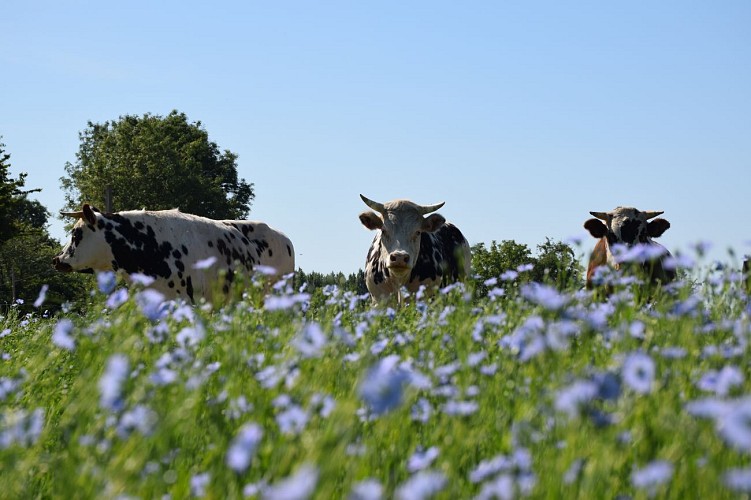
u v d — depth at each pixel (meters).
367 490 3.53
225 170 107.81
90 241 19.67
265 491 4.28
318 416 5.27
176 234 20.73
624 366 4.72
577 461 4.26
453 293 10.14
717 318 8.03
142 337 7.45
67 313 11.10
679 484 4.45
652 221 20.55
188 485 4.98
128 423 4.71
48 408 7.68
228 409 6.17
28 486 5.29
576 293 8.18
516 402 5.77
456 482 4.57
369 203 20.17
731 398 5.59
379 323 9.53
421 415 5.77
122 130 99.75
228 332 8.22
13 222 56.34
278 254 24.06
